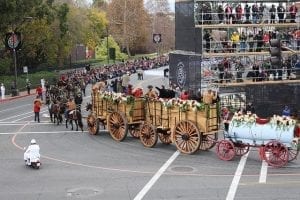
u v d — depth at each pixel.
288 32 44.91
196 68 42.03
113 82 53.78
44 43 78.38
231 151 26.64
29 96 61.06
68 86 52.75
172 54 46.59
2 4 62.12
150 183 22.58
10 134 34.94
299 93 42.41
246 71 42.16
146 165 25.86
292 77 42.50
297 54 42.94
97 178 23.55
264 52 41.56
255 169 24.77
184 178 23.33
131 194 20.97
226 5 43.28
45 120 41.00
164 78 73.94
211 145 28.53
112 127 32.31
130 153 28.59
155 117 29.88
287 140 24.98
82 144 31.20
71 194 21.12
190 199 20.12
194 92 41.97
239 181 22.66
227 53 41.34
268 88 41.81
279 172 24.14
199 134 27.62
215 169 24.88
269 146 25.52
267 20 42.53
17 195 21.09
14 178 23.73
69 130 36.09
